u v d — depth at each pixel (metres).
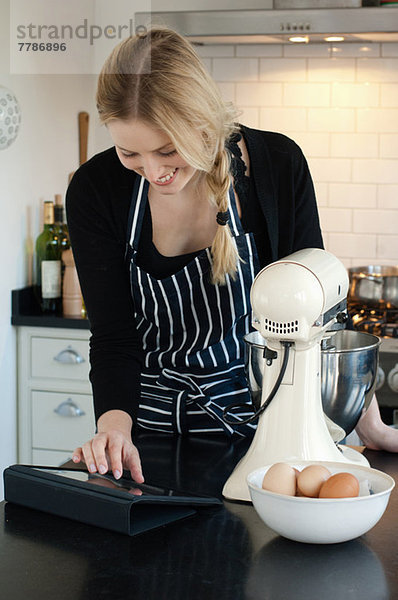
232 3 3.73
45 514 1.25
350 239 3.83
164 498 1.20
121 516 1.16
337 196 3.81
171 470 1.44
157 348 1.71
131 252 1.62
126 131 1.29
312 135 3.79
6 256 3.04
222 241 1.53
